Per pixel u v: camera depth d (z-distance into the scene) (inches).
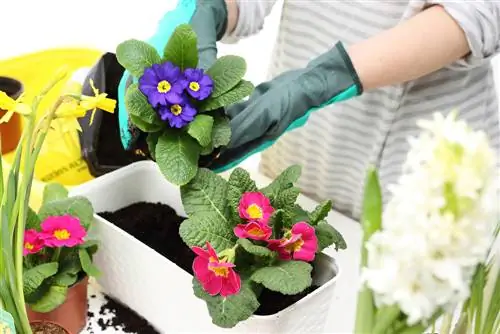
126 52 26.6
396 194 12.5
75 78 39.8
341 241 27.6
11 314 23.7
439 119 12.5
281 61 38.8
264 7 38.1
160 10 52.9
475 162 11.8
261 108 29.2
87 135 36.2
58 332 26.5
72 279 27.3
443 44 29.1
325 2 34.8
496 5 29.1
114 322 29.7
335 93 30.0
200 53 31.7
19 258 22.6
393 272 12.6
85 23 53.4
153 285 27.8
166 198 33.6
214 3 35.5
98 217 29.0
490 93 35.4
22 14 52.3
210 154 28.6
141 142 30.9
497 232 15.5
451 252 12.2
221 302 23.6
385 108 34.4
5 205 21.8
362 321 14.8
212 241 25.3
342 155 37.7
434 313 14.3
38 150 21.5
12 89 40.1
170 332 28.6
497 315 18.0
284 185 27.3
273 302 25.9
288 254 25.2
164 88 25.7
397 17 32.5
